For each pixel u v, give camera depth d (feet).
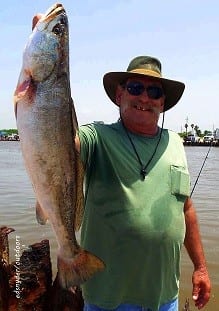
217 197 16.74
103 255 3.39
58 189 2.84
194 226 4.03
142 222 3.37
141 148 3.56
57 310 4.61
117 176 3.40
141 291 3.43
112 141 3.47
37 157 2.78
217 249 9.01
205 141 81.56
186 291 6.73
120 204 3.37
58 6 2.86
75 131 2.93
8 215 11.92
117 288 3.37
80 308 4.63
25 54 2.79
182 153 3.84
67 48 2.86
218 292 6.62
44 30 2.79
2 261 4.56
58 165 2.83
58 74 2.81
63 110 2.83
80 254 2.97
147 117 3.63
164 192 3.51
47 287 4.72
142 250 3.38
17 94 2.76
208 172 27.99
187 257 8.34
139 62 3.72
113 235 3.36
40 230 9.93
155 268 3.43
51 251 8.04
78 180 2.96
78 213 2.99
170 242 3.48
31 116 2.75
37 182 2.80
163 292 3.51
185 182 3.62
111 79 3.83
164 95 3.89
